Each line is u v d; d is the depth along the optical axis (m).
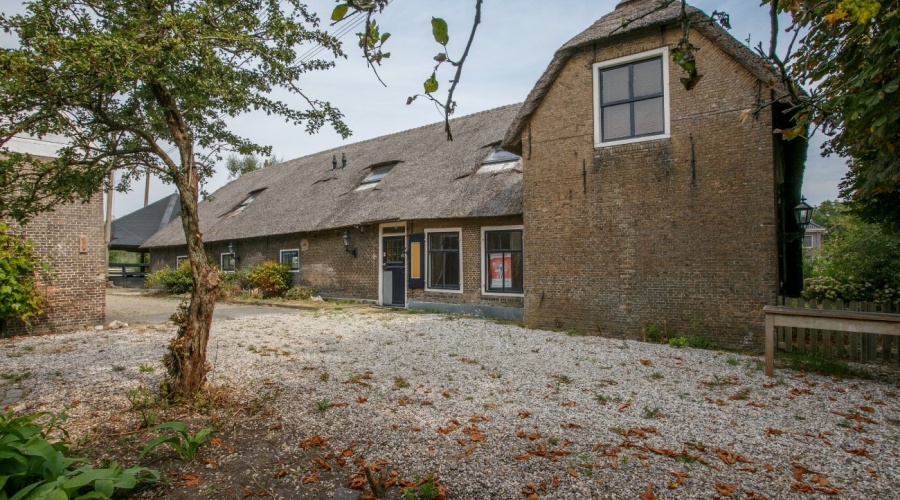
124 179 5.86
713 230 8.52
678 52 2.29
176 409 4.78
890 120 4.18
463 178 14.05
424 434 4.27
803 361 7.12
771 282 8.01
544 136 10.34
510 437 4.21
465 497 3.20
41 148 9.78
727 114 8.42
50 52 3.57
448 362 7.03
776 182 8.77
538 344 8.41
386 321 11.44
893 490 3.32
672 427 4.46
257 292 17.81
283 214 19.44
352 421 4.57
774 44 2.29
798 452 3.92
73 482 2.67
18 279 9.53
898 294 10.81
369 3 1.80
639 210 9.22
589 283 9.72
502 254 12.61
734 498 3.19
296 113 5.53
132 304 17.12
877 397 5.46
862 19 1.97
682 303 8.74
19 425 3.19
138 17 4.25
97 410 4.87
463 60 1.80
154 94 4.77
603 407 5.04
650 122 9.27
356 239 16.05
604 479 3.43
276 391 5.45
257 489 3.30
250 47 4.59
